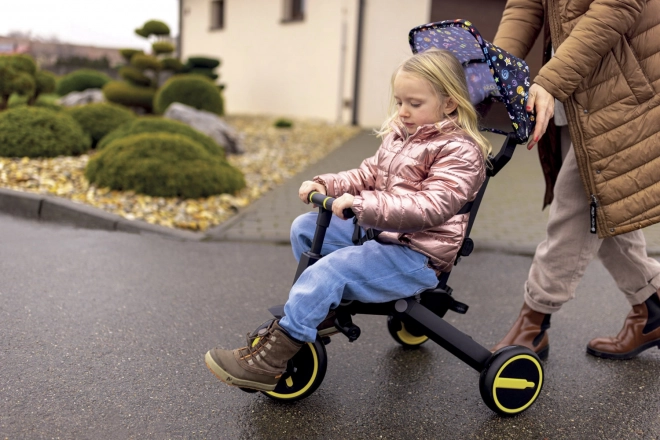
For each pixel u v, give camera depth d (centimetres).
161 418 227
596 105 245
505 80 215
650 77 240
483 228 543
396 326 294
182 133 710
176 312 331
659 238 520
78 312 320
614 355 294
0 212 521
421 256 223
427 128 222
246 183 681
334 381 265
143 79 1234
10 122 675
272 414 234
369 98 1277
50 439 209
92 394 240
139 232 489
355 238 238
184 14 1812
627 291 291
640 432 233
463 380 271
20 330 293
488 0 1213
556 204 275
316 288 212
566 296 280
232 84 1630
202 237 484
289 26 1430
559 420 240
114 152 583
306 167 820
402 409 244
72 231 482
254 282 389
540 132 232
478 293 390
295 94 1436
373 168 247
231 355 220
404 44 1234
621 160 244
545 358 294
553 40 255
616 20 231
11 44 2003
